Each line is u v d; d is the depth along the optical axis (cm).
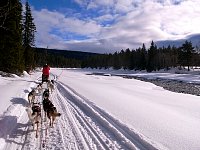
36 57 6888
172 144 853
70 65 17475
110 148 834
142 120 1162
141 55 11138
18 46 3197
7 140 862
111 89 2572
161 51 12975
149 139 888
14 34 3055
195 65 10762
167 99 2092
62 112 1318
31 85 2231
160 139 902
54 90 2186
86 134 967
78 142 879
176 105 1745
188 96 2539
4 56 3052
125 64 12094
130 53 12525
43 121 1109
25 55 4619
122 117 1205
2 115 1090
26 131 970
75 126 1066
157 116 1267
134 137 934
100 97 1833
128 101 1723
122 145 866
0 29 2895
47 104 1061
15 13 2961
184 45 9531
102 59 14562
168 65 10438
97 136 952
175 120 1204
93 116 1252
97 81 3869
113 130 1002
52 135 941
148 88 3353
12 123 1034
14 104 1331
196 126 1110
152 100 1920
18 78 2903
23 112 1250
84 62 16512
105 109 1377
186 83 5334
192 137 938
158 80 6175
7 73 2966
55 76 4453
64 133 968
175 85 4700
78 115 1266
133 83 4044
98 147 839
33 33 4694
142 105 1588
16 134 930
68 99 1744
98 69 14038
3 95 1532
